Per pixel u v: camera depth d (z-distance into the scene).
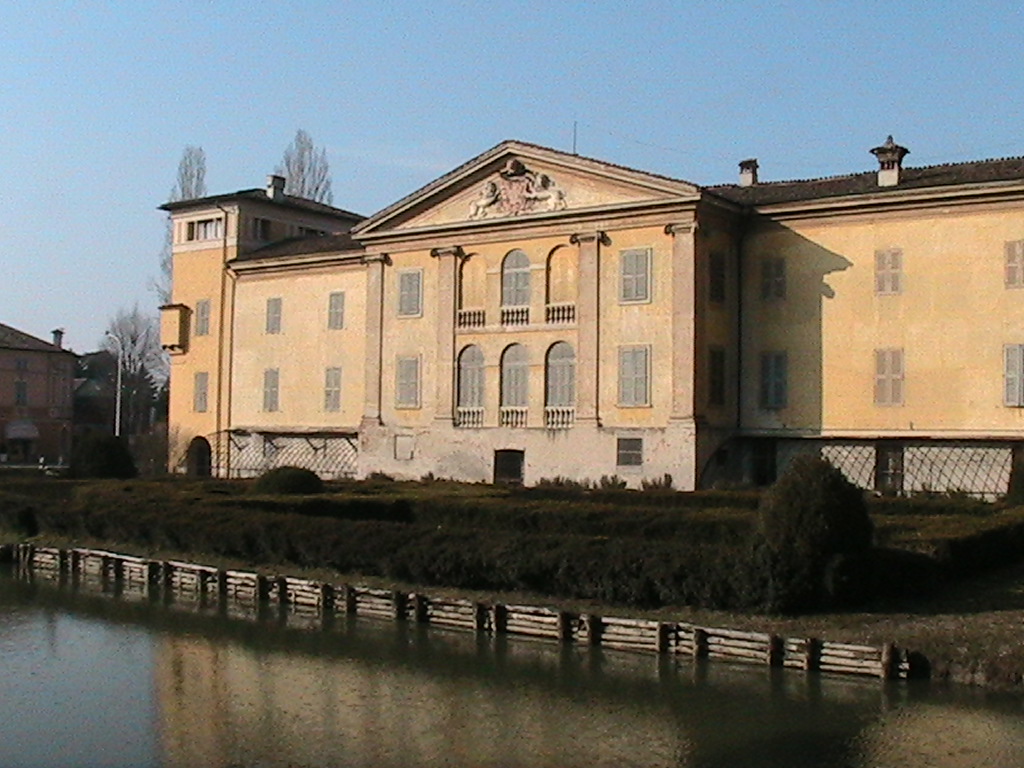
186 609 30.48
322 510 36.50
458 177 50.75
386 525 31.16
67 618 29.38
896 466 43.72
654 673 22.80
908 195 42.91
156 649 25.78
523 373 49.19
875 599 25.27
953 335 42.34
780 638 22.75
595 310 46.94
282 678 23.08
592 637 25.08
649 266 45.81
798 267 45.72
